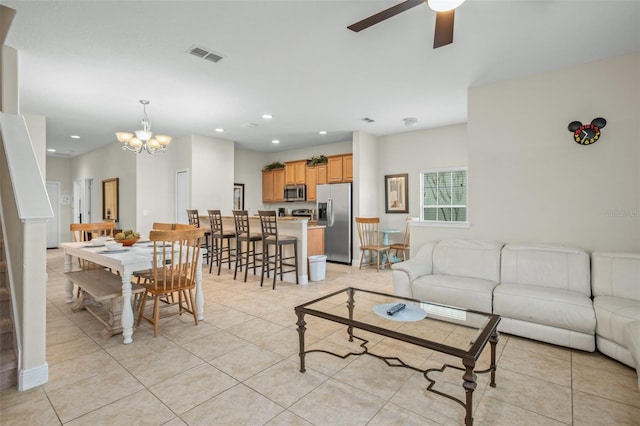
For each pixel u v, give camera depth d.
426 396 2.03
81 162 8.86
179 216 6.84
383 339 2.90
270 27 2.63
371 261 6.52
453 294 3.12
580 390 2.08
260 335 2.98
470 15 2.45
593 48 2.96
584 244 3.27
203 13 2.43
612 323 2.35
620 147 3.10
